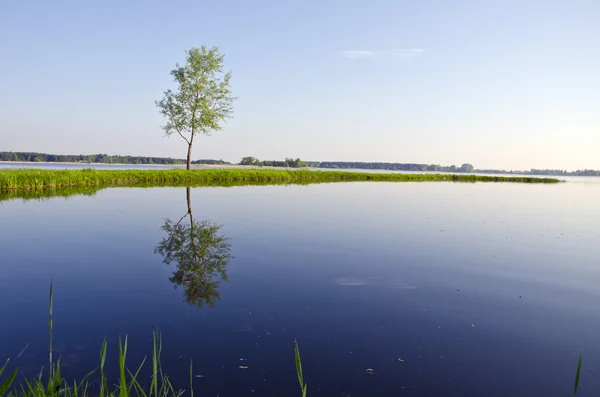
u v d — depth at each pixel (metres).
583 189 42.38
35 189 24.62
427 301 6.28
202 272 7.65
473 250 9.98
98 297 6.24
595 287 7.10
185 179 36.72
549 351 4.73
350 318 5.57
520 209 19.81
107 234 11.23
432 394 3.84
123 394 2.54
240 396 3.72
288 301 6.18
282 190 28.16
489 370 4.30
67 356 4.40
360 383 4.00
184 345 4.70
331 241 10.74
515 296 6.58
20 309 5.71
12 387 3.77
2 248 9.46
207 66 37.81
